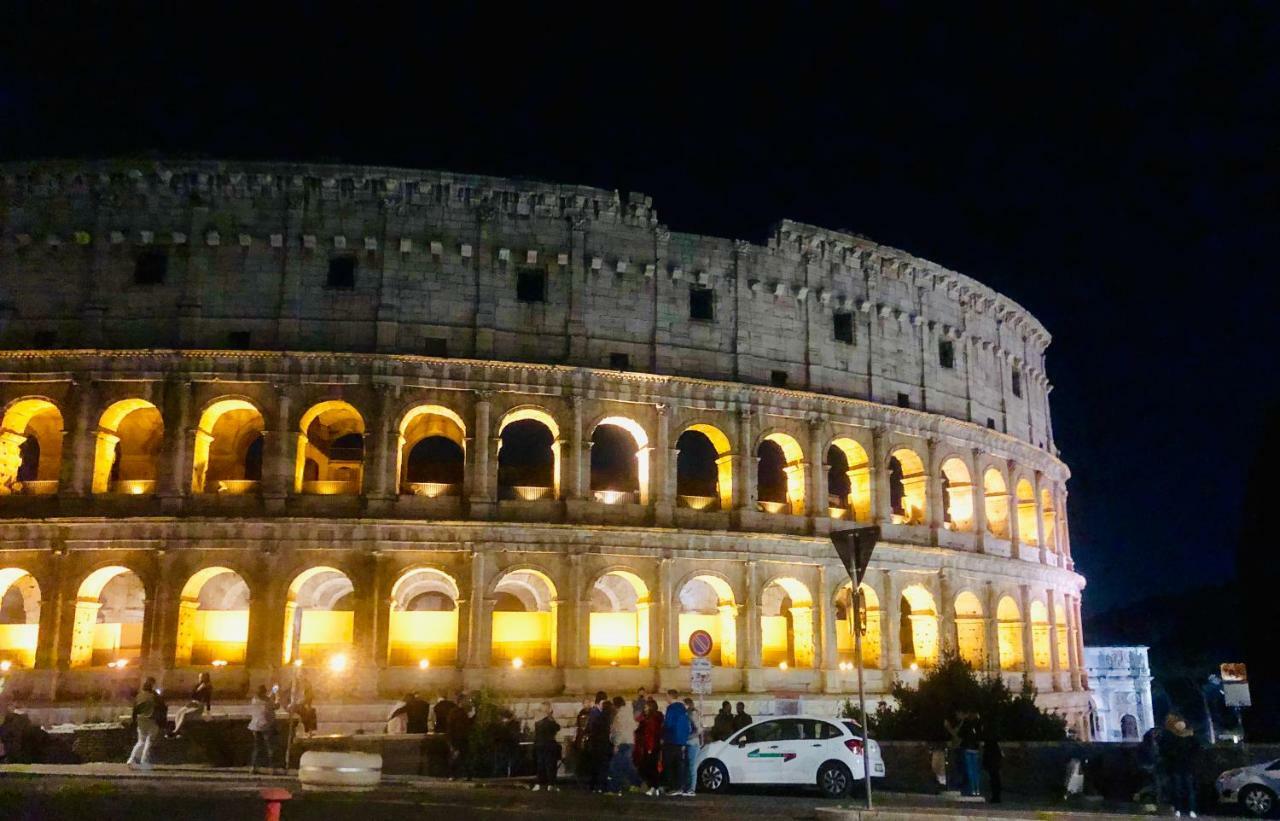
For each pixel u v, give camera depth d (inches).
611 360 2532.0
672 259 2642.7
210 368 2331.4
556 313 2509.8
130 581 2615.7
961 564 2938.0
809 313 2792.8
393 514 2332.7
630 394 2522.1
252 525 2274.9
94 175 2401.6
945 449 2997.0
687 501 2576.3
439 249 2450.8
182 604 2247.8
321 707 2148.1
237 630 2475.4
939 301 3100.4
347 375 2361.0
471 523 2336.4
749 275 2723.9
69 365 2325.3
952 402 3065.9
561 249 2534.5
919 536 2878.9
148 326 2364.7
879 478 2815.0
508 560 2364.7
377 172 2434.8
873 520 2783.0
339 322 2393.0
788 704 2464.3
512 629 2511.1
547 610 2669.8
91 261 2389.3
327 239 2420.0
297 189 2431.1
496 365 2410.2
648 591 2461.9
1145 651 4313.5
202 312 2374.5
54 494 2295.8
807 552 2645.2
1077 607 3555.6
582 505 2428.6
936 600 2891.2
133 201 2412.6
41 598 2239.2
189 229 2400.3
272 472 2315.5
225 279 2393.0
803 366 2760.8
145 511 2289.6
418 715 1900.8
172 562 2257.6
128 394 2333.9
